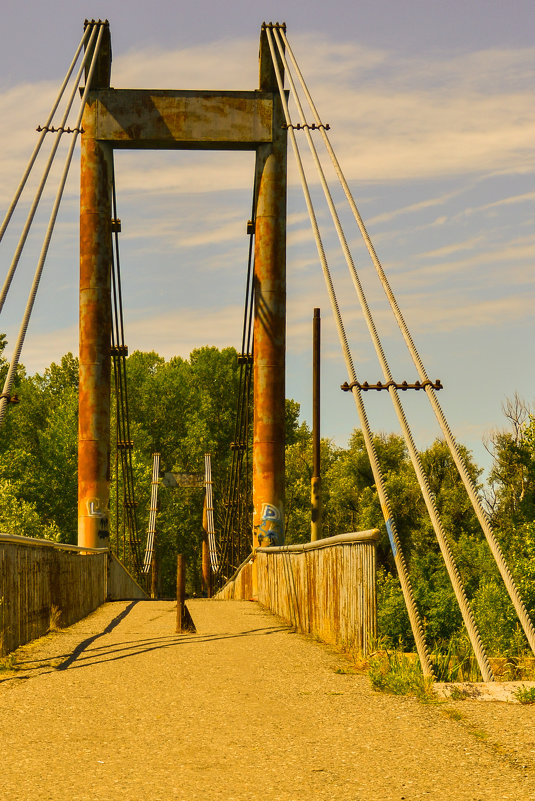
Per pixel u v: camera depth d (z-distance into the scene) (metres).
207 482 66.12
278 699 7.37
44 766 5.13
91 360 26.33
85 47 26.94
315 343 25.50
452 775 4.82
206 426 83.31
